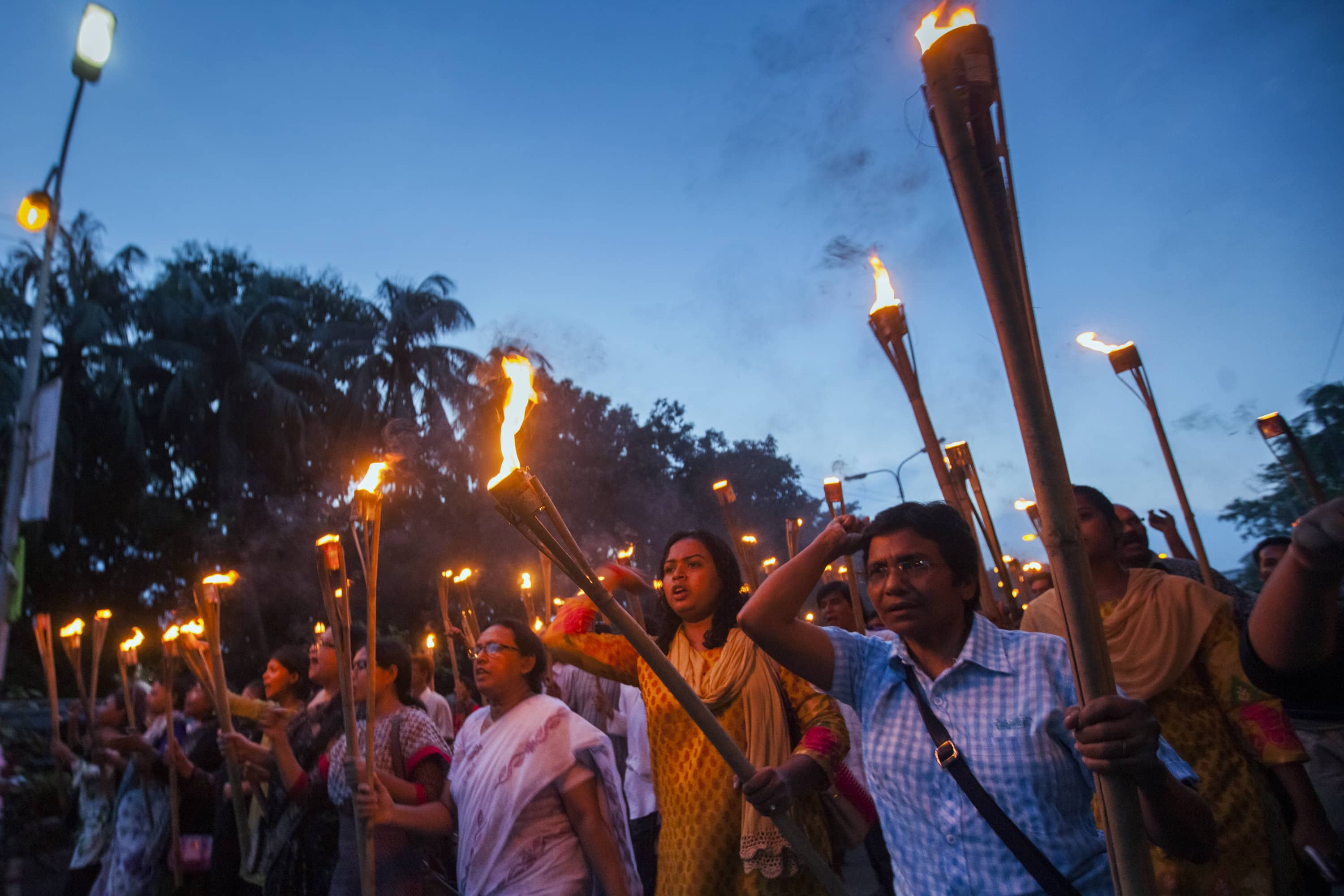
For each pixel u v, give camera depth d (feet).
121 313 80.23
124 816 17.03
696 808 9.19
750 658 9.44
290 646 17.13
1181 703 8.46
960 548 6.28
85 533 75.10
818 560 6.85
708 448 124.16
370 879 9.66
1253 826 8.15
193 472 85.46
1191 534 11.16
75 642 19.02
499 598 77.92
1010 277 3.62
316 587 76.69
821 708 9.21
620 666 10.61
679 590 9.98
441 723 18.57
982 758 5.77
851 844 9.50
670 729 9.73
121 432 74.54
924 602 6.19
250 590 72.90
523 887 9.77
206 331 83.46
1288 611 4.05
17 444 24.44
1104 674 3.89
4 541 23.90
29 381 24.98
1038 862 5.50
